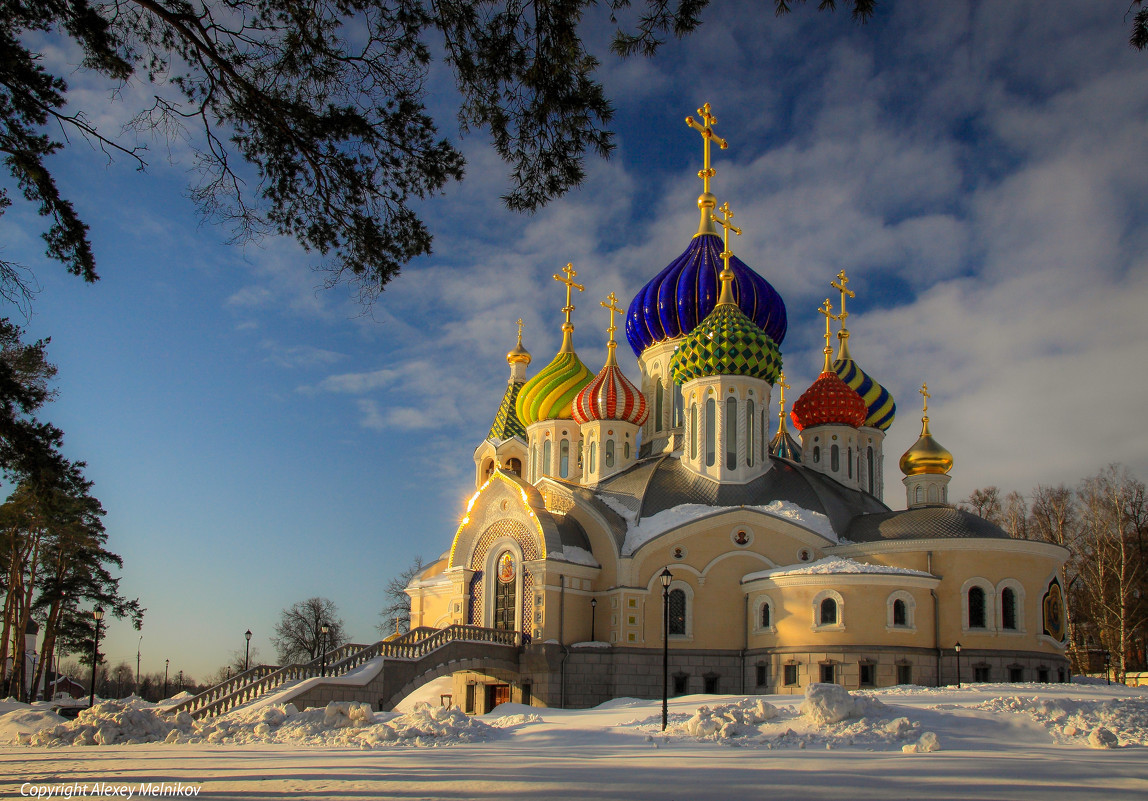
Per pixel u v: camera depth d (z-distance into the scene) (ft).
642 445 229.86
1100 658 237.25
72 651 241.76
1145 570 235.40
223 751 95.30
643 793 49.47
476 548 203.72
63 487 82.28
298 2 67.46
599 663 183.93
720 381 203.10
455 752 92.63
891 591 168.35
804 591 171.32
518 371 269.03
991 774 62.08
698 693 179.52
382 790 50.65
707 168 234.99
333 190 72.95
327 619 364.17
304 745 108.37
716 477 199.21
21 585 214.07
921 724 106.32
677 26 61.16
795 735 103.81
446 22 67.00
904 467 209.36
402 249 74.69
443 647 171.53
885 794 49.16
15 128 71.15
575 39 65.67
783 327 228.63
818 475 215.10
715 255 226.58
